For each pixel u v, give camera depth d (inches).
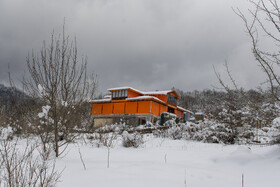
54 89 176.6
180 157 196.7
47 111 177.2
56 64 177.8
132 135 303.0
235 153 167.9
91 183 103.5
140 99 1112.8
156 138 414.9
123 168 138.3
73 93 187.9
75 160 166.6
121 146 294.8
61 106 183.6
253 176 120.3
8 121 288.2
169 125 489.7
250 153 164.9
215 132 341.4
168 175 123.6
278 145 179.2
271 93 119.1
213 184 109.0
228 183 110.0
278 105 133.3
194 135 378.3
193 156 200.1
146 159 186.5
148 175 121.4
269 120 151.9
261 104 134.5
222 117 336.2
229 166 146.7
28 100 183.3
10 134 279.6
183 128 418.0
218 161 163.9
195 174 127.8
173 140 384.2
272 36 106.1
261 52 111.4
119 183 104.3
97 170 129.7
